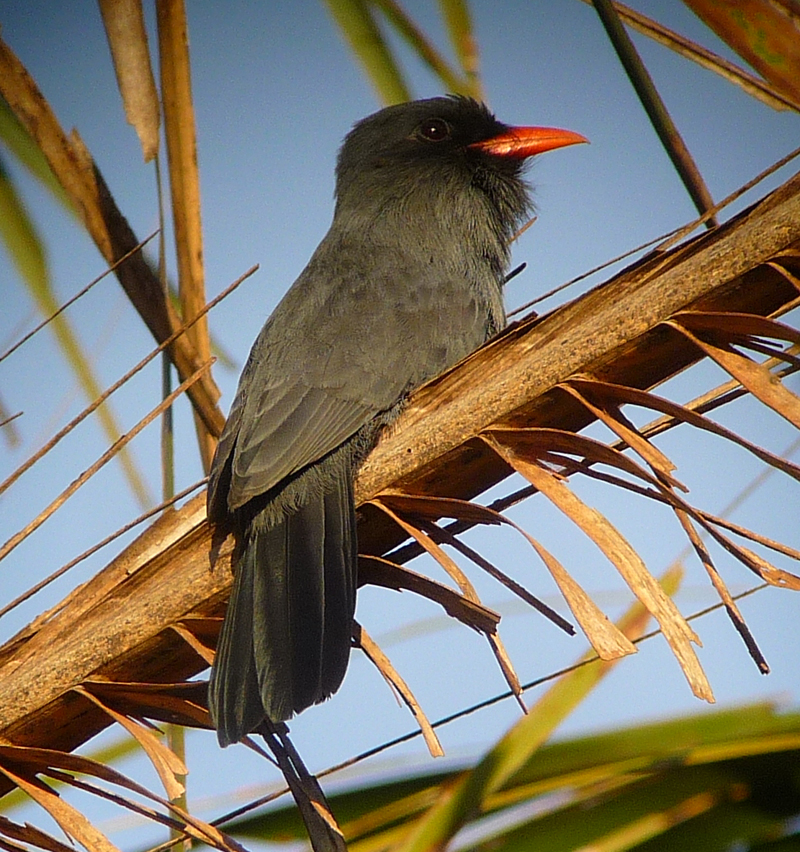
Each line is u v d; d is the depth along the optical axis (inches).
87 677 221.3
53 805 202.8
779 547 184.4
